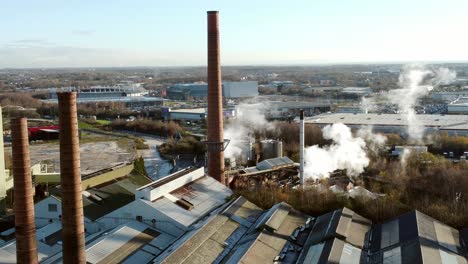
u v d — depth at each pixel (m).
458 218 59.91
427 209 62.53
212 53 76.81
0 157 72.69
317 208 64.75
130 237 53.53
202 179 74.12
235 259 47.88
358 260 48.25
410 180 87.56
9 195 78.94
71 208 42.03
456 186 81.44
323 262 46.00
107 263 47.47
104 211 62.25
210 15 75.94
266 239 52.62
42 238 55.03
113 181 72.06
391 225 57.31
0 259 48.56
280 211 60.81
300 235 56.31
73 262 42.56
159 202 60.50
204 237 52.31
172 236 56.94
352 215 59.78
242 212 62.69
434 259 45.75
